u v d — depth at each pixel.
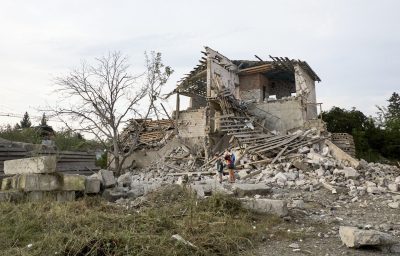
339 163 18.23
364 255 5.50
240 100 27.73
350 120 32.41
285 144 20.41
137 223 6.30
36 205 7.87
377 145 32.34
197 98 33.91
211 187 10.99
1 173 12.46
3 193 8.66
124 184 12.52
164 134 29.77
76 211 7.52
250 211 7.96
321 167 17.14
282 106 26.11
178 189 9.55
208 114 26.11
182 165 24.73
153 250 5.04
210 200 8.02
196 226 6.33
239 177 17.52
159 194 9.38
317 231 7.01
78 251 5.01
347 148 23.52
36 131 25.33
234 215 7.61
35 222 6.49
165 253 5.01
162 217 6.57
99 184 10.27
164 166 24.88
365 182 14.91
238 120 24.62
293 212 8.62
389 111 53.88
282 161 18.92
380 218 8.51
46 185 9.24
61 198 9.25
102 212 7.34
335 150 19.31
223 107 24.98
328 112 34.25
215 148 25.78
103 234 5.47
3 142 16.36
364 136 31.42
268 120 26.44
